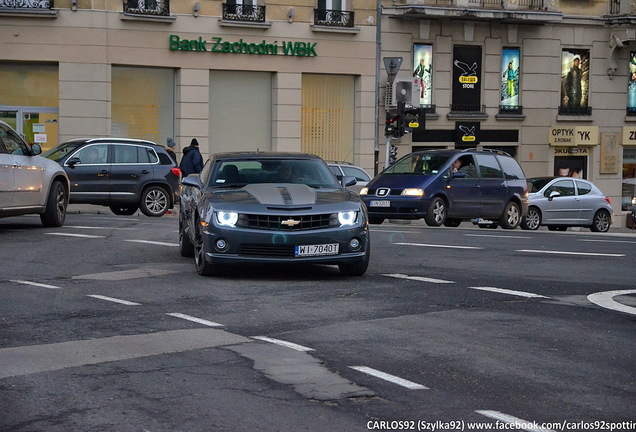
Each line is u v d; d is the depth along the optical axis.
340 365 7.41
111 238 17.00
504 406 6.30
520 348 8.06
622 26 40.31
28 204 17.89
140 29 32.97
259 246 11.90
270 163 13.48
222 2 34.09
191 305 10.14
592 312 9.80
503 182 25.12
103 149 25.34
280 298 10.61
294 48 35.28
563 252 15.91
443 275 12.60
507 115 38.94
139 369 7.28
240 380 6.94
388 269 13.23
